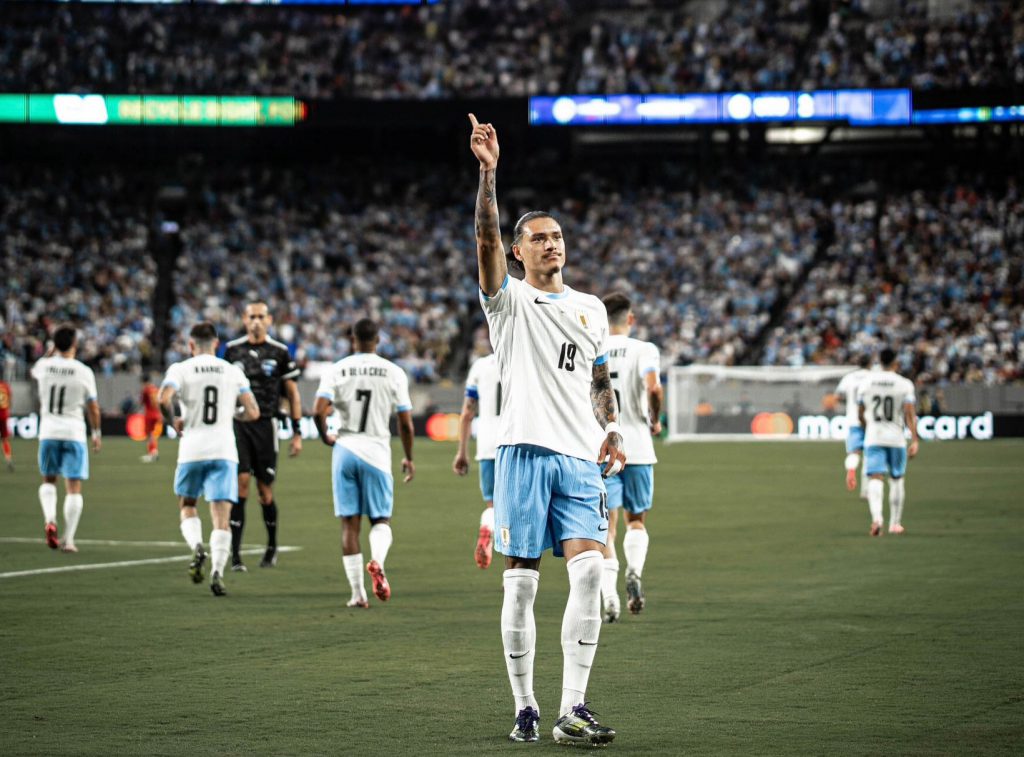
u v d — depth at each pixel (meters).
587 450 8.48
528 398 8.41
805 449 49.25
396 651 11.41
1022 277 63.75
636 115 66.31
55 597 14.81
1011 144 69.94
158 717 8.80
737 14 72.06
